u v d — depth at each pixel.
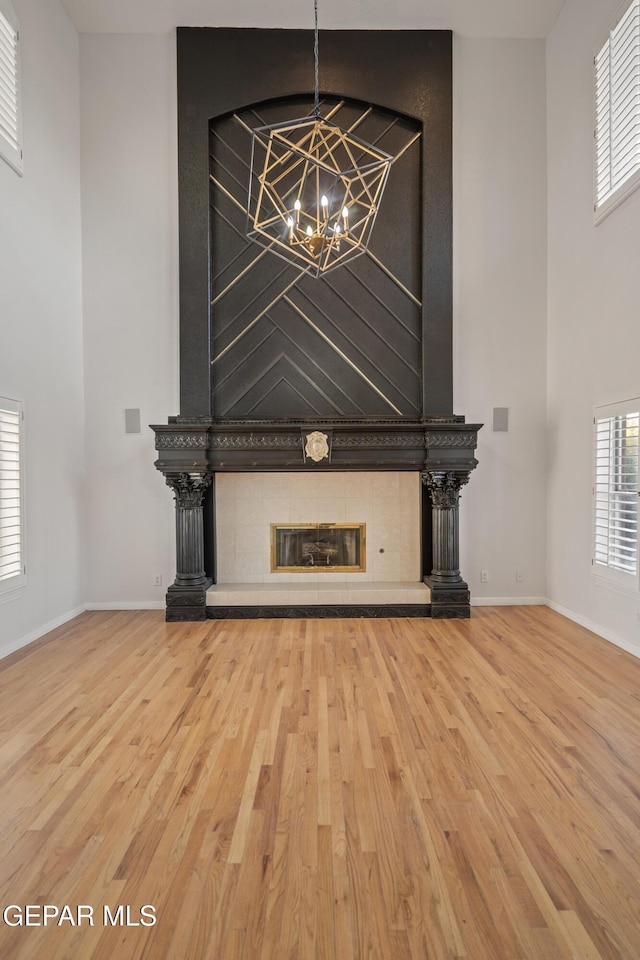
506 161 6.36
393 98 6.14
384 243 6.25
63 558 5.79
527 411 6.37
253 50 6.12
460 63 6.31
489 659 4.51
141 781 2.73
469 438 5.82
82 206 6.25
